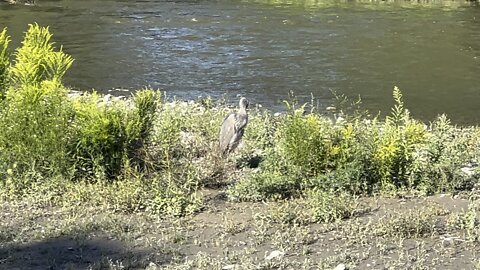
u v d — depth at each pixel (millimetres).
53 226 7039
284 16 29594
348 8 32406
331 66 19984
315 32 25578
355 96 16594
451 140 9648
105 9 31375
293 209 7457
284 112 14602
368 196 8031
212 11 31203
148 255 6363
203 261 6133
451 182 8195
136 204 7629
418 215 7125
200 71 19172
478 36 25094
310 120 8656
